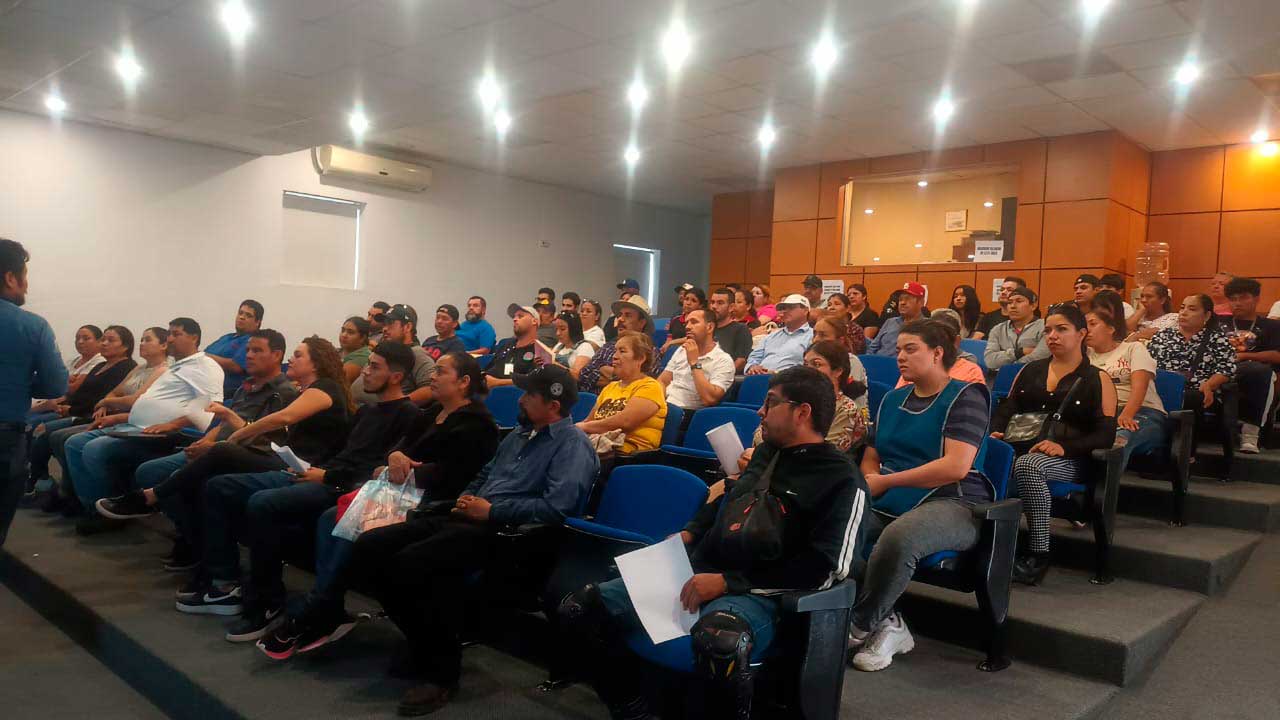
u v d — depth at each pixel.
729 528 2.07
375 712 2.41
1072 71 5.79
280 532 3.06
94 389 5.34
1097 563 3.21
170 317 8.21
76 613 3.41
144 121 7.60
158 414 4.37
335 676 2.67
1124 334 3.98
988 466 2.79
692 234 12.91
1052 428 3.22
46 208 7.51
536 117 7.51
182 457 3.93
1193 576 3.19
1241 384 4.58
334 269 9.44
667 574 2.07
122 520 4.60
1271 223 7.32
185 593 3.33
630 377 3.72
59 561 3.95
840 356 2.97
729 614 1.87
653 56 5.75
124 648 3.02
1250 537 3.61
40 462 5.09
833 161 8.92
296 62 5.97
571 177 10.49
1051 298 7.59
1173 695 2.54
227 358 6.00
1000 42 5.28
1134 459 3.93
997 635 2.59
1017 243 7.79
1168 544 3.40
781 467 2.12
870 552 2.58
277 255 8.93
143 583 3.64
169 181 8.19
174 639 2.97
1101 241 7.33
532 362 5.53
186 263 8.31
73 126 7.62
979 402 2.62
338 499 3.12
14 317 2.95
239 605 3.26
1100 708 2.43
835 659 1.96
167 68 6.13
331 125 7.72
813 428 2.12
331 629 2.81
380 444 3.34
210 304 8.48
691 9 4.93
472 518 2.66
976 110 6.82
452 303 10.22
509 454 2.89
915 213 8.62
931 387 2.74
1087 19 4.89
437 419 3.09
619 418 3.52
